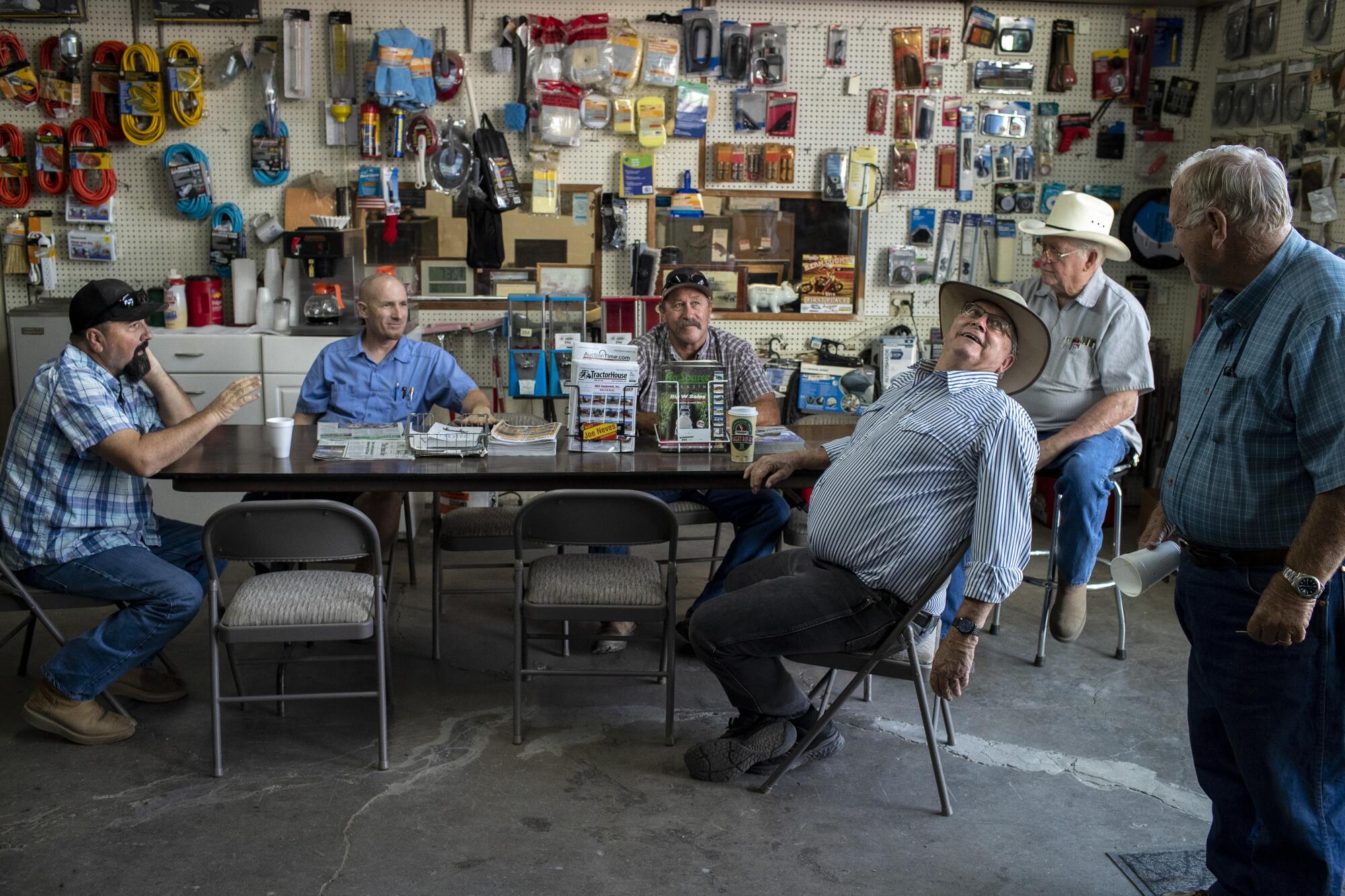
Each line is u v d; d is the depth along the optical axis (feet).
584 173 18.58
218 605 9.98
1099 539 12.91
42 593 10.52
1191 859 8.96
